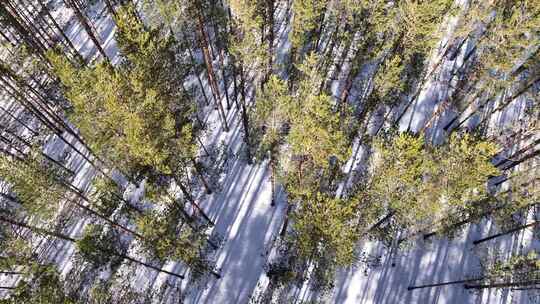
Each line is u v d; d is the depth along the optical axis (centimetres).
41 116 2833
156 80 1905
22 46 2630
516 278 2036
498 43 2072
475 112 2719
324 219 1738
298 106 1711
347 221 1867
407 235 2484
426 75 2955
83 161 2861
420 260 2469
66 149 2930
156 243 1936
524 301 2331
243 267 2488
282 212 2616
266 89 1833
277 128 1972
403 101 2895
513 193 2112
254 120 2431
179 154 1925
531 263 1908
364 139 2677
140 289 2430
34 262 1936
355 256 2316
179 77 2333
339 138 1638
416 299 2392
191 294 2439
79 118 1700
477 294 2372
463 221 2181
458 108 2794
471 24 2220
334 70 2931
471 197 1852
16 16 2669
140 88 1636
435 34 2209
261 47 2109
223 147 2838
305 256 2058
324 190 2291
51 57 1653
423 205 1844
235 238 2569
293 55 2623
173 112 2059
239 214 2634
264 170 2742
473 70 2517
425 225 2309
